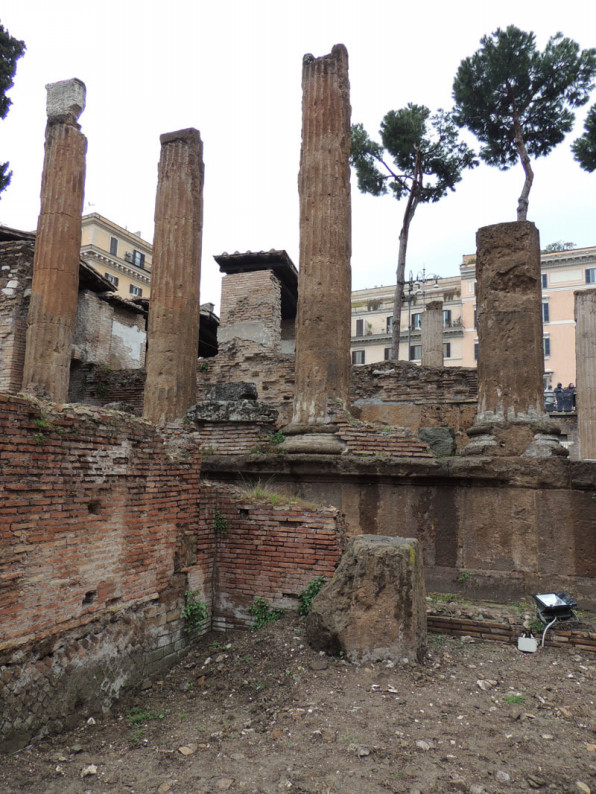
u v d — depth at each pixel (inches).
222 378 711.7
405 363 588.7
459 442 542.6
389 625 233.3
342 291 422.3
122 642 239.0
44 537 199.5
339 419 391.9
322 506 298.4
